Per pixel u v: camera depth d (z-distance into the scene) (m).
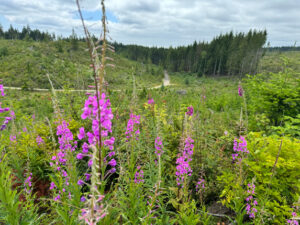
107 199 2.23
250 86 7.05
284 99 5.80
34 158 3.96
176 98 12.84
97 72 1.59
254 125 6.29
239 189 2.81
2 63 50.38
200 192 3.23
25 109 13.80
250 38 79.12
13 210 2.09
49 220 2.81
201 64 84.88
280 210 2.67
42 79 43.56
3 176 2.21
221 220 3.27
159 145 3.78
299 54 64.19
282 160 3.08
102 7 1.45
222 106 13.41
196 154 4.20
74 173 2.39
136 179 3.08
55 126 4.84
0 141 3.74
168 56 104.12
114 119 5.08
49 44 69.12
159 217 2.90
